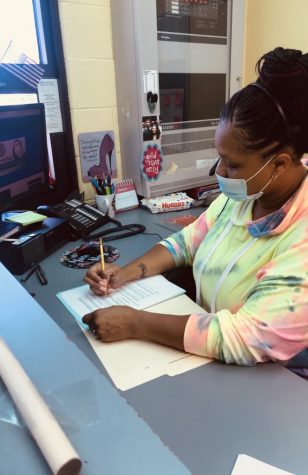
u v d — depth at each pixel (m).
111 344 0.88
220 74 2.05
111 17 1.79
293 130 0.82
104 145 1.95
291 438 0.64
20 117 1.40
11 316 0.63
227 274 1.02
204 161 2.07
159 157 1.89
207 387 0.76
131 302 1.04
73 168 1.87
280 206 0.95
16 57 1.65
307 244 0.84
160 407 0.71
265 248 0.95
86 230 1.53
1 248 1.22
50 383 0.47
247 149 0.85
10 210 1.49
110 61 1.86
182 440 0.64
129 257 1.36
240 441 0.64
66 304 1.03
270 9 2.04
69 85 1.78
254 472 0.58
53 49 1.71
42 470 0.36
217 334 0.82
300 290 0.80
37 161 1.56
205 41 1.93
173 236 1.32
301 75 0.79
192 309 1.02
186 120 1.97
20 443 0.38
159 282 1.17
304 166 0.95
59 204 1.66
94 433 0.40
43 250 1.34
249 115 0.82
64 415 0.42
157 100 1.80
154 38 1.72
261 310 0.82
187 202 1.89
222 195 1.27
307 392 0.74
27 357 0.52
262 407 0.71
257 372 0.80
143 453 0.39
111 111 1.93
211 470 0.58
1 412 0.42
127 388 0.75
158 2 1.71
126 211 1.89
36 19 1.66
